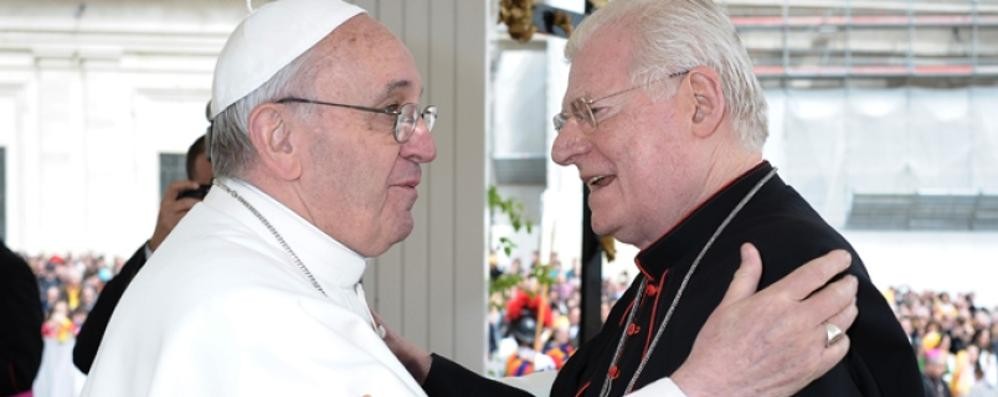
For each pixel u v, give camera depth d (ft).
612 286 16.99
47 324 18.51
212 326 5.49
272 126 5.97
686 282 6.06
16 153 19.06
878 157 18.52
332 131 5.96
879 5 18.20
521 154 18.88
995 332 18.39
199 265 5.70
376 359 5.59
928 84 18.38
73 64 18.83
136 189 19.22
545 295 16.55
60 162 19.12
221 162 6.18
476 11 13.05
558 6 12.87
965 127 18.39
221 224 6.02
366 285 13.17
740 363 5.12
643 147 6.16
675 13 6.18
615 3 6.40
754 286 5.41
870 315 5.38
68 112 18.95
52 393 17.72
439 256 13.19
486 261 13.32
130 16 18.62
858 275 5.46
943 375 18.38
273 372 5.42
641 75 6.14
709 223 6.13
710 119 6.11
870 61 18.31
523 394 7.69
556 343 16.65
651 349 6.01
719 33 6.16
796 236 5.63
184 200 8.91
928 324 18.57
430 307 13.19
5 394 10.23
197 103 19.02
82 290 19.15
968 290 18.57
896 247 18.76
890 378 5.45
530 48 19.03
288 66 5.95
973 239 18.62
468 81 13.11
